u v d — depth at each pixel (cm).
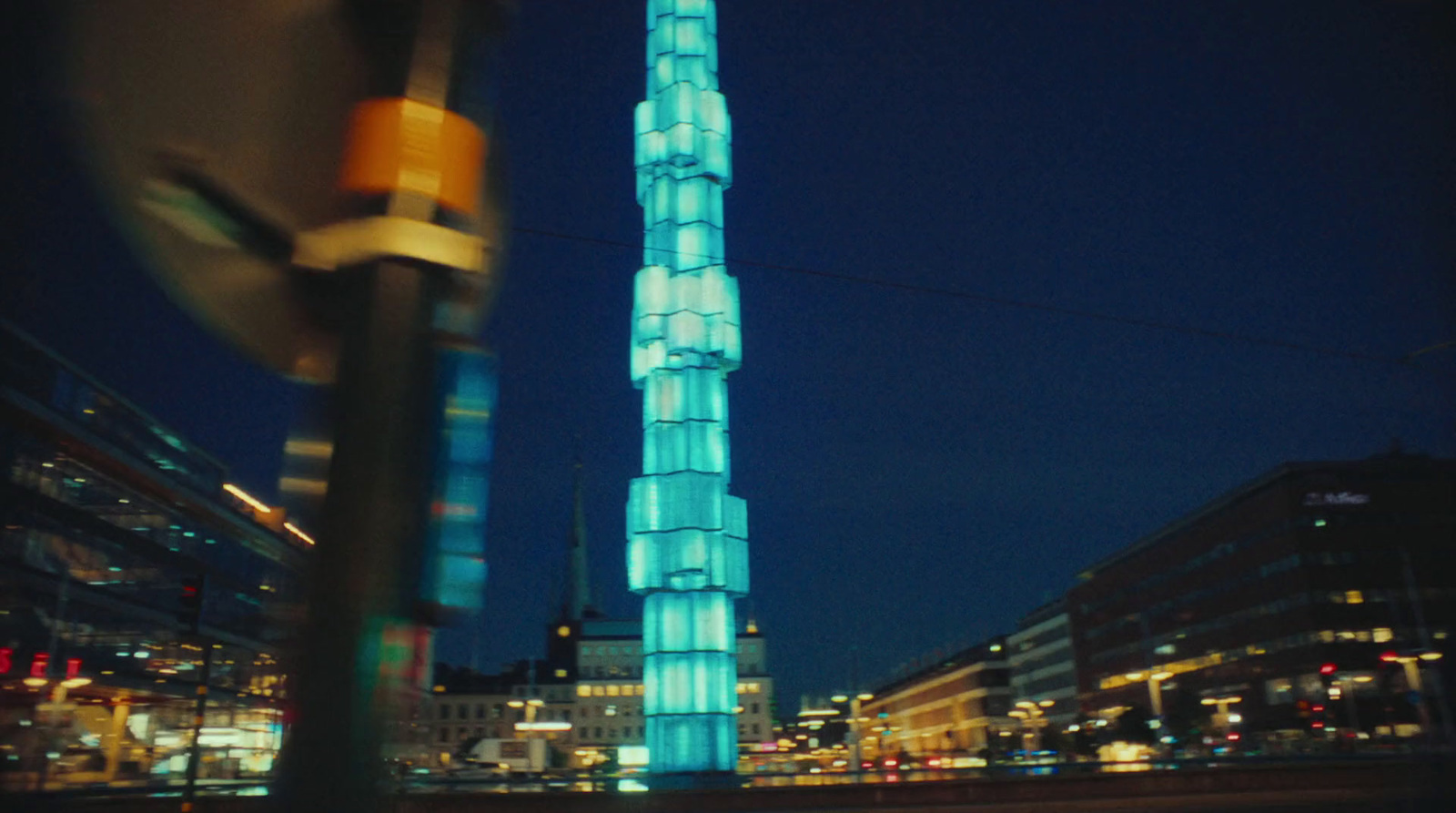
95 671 6031
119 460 6394
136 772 6138
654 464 6262
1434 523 8456
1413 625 8138
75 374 6059
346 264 238
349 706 211
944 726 15875
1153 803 2827
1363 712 7700
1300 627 8319
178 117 230
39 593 5662
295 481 231
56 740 5047
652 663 5947
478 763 6956
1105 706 11706
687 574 6038
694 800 3000
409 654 221
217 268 240
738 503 6431
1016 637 14512
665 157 6825
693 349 6369
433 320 244
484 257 254
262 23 240
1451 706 6153
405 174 241
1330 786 2908
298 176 240
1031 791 3027
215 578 7388
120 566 6438
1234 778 2961
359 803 206
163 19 228
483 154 259
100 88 222
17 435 5619
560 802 2880
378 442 228
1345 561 8381
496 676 14225
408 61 250
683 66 7075
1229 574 9469
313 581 221
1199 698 9406
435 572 229
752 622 14350
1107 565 12300
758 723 13700
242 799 2414
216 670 7144
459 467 238
